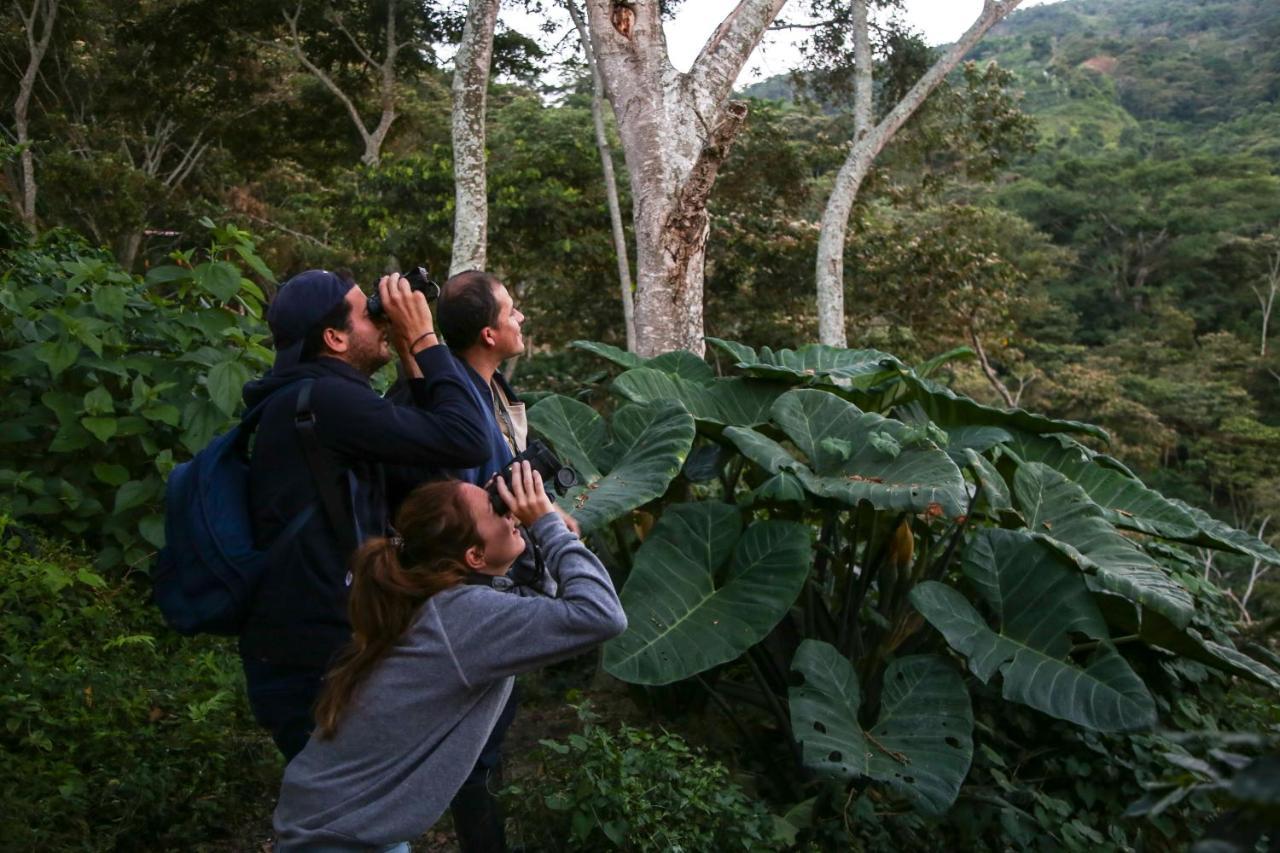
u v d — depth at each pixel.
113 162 23.03
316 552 2.24
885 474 3.75
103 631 4.29
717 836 3.20
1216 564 17.19
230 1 24.08
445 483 2.01
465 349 2.84
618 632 1.96
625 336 21.09
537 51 23.02
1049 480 4.09
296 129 27.89
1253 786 1.13
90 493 5.02
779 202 21.47
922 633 4.00
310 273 2.43
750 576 3.68
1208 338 46.84
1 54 25.45
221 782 3.43
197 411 4.87
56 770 3.17
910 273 20.70
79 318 4.95
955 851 3.58
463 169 9.13
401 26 25.30
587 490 3.70
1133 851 3.61
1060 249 54.47
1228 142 82.06
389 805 1.88
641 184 6.80
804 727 3.26
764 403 4.47
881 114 19.88
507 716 2.73
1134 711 3.38
